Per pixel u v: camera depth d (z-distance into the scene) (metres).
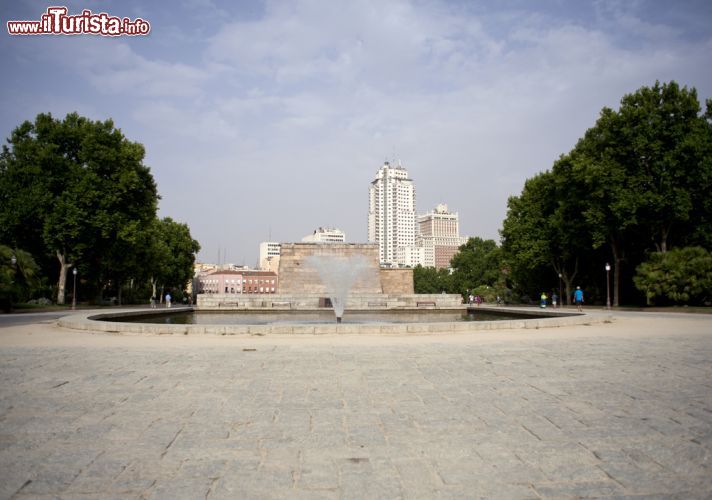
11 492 4.06
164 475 4.42
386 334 16.78
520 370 9.41
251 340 14.86
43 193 44.06
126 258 54.12
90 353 11.80
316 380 8.46
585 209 46.94
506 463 4.71
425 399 7.13
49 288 51.12
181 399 7.12
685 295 36.41
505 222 59.44
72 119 47.66
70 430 5.68
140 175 51.19
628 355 11.39
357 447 5.15
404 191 193.88
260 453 4.97
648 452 4.99
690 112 39.72
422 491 4.11
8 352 11.99
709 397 7.20
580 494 4.05
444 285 109.75
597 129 44.12
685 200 38.22
